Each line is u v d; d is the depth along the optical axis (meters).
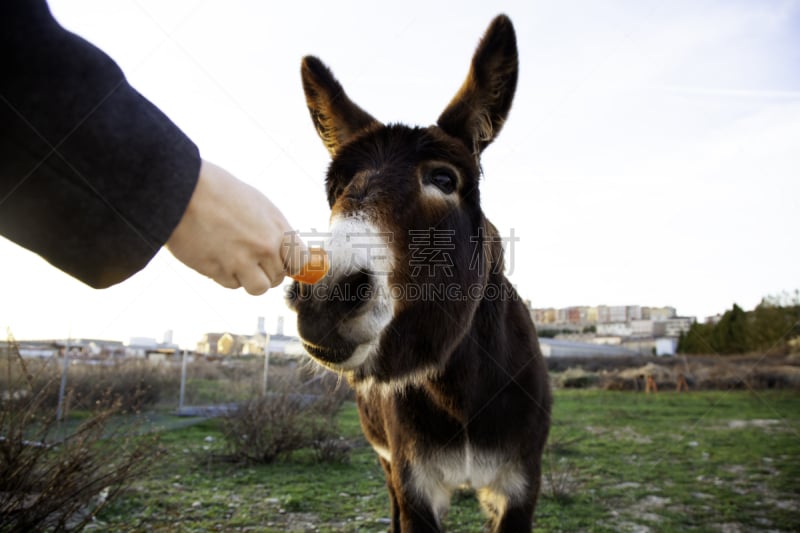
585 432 6.66
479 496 2.72
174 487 4.43
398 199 1.82
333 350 1.51
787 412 7.50
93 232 0.74
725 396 9.18
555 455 5.46
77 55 0.72
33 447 2.91
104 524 3.41
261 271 0.90
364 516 3.82
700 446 5.85
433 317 1.95
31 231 0.73
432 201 1.97
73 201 0.72
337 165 2.12
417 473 2.45
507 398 2.49
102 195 0.73
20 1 0.68
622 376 10.38
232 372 10.47
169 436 6.46
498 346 2.46
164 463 4.79
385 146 2.07
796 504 3.90
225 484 4.59
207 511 3.82
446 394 2.36
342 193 1.89
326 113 2.67
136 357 9.83
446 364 2.25
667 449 5.72
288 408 5.81
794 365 8.80
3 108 0.68
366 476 5.01
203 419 7.62
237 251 0.87
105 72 0.75
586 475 4.75
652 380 10.04
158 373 9.47
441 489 2.53
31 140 0.69
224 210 0.84
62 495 2.70
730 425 7.03
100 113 0.72
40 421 3.44
